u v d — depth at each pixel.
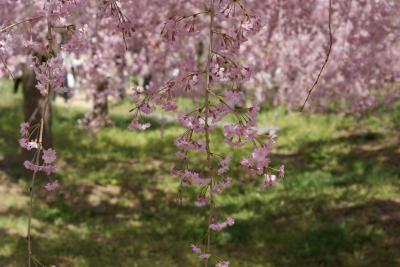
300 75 12.95
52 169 2.81
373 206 10.94
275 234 10.00
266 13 8.88
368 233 9.49
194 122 2.47
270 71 13.69
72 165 14.11
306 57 11.45
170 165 14.89
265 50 11.62
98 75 11.89
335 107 20.20
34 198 11.48
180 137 2.49
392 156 14.76
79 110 20.38
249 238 9.96
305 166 14.73
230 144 2.41
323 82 12.05
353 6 8.72
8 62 9.68
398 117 17.73
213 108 2.48
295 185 12.92
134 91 2.68
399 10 8.62
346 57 10.20
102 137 16.89
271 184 2.46
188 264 8.88
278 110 20.88
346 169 14.11
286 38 10.94
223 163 2.48
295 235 9.79
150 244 9.69
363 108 13.22
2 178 12.16
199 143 2.49
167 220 11.09
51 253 8.74
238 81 2.59
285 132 18.34
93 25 9.04
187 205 12.06
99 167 14.27
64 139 16.16
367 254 8.79
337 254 8.84
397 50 10.38
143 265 8.62
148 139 17.05
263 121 19.72
